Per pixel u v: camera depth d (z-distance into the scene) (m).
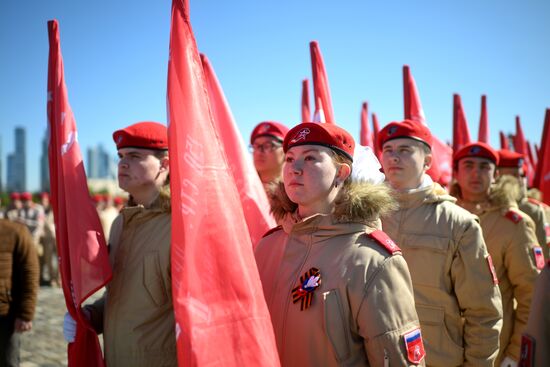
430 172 3.82
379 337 1.67
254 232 2.57
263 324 1.63
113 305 2.38
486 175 3.61
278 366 1.62
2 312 3.58
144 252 2.35
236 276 1.61
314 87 2.99
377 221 1.95
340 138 1.94
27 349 5.78
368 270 1.74
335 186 1.96
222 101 2.63
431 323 2.52
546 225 4.22
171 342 2.30
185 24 1.69
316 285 1.79
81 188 2.34
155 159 2.52
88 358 2.43
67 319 2.46
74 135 2.39
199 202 1.60
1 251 3.59
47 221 11.45
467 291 2.49
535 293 1.54
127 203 2.73
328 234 1.90
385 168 2.80
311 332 1.76
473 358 2.46
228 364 1.51
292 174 1.91
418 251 2.60
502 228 3.35
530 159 8.54
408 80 3.63
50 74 2.42
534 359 1.46
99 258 2.28
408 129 2.77
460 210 2.67
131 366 2.27
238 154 2.62
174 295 1.50
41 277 11.52
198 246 1.56
